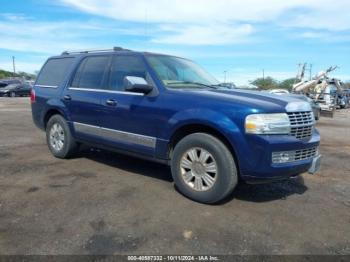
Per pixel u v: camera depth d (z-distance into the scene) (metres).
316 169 4.15
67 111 5.63
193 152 4.01
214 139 3.82
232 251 2.96
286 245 3.10
